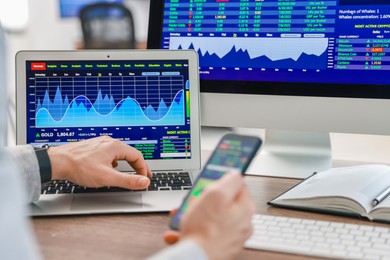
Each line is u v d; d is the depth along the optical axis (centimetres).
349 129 118
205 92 128
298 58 120
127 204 97
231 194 66
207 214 65
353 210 93
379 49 114
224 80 127
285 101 122
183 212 75
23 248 52
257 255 79
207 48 127
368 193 96
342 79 117
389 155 135
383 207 91
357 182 101
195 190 77
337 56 117
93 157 102
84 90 114
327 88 118
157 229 88
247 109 126
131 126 115
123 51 115
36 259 54
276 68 122
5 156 53
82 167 100
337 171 111
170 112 116
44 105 114
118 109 115
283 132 133
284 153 132
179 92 116
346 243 81
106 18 222
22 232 52
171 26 130
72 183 108
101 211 94
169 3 129
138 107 115
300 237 83
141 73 115
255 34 123
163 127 116
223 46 126
